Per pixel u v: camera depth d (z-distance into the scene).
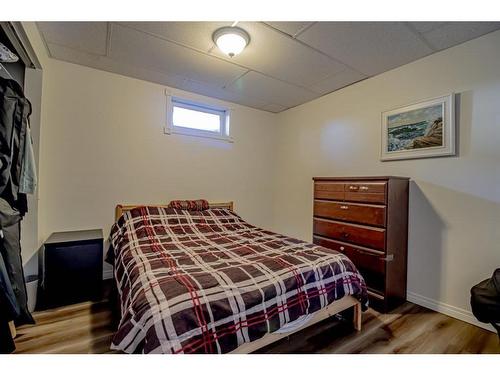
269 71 2.76
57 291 2.20
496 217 1.96
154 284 1.34
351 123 3.08
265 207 4.19
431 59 2.35
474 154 2.07
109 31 2.09
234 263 1.70
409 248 2.47
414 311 2.25
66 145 2.63
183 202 3.11
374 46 2.24
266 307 1.40
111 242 2.64
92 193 2.78
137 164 3.04
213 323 1.22
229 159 3.78
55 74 2.57
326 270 1.76
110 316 2.04
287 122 4.06
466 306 2.09
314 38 2.14
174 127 3.29
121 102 2.92
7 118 1.52
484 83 2.02
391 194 2.29
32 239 2.26
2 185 1.50
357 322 1.93
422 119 2.38
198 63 2.62
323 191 2.85
